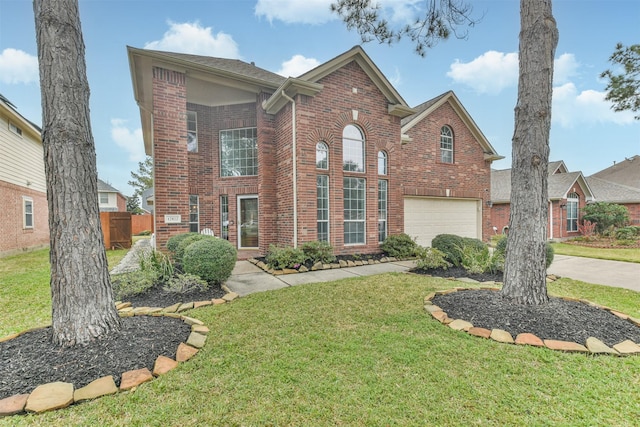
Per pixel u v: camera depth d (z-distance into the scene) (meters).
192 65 7.77
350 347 3.23
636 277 6.98
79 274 3.08
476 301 4.46
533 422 2.13
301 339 3.44
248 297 5.12
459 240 7.95
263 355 3.07
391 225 9.88
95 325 3.13
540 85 4.22
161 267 5.89
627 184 23.97
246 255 9.59
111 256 10.57
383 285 5.89
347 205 9.08
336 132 8.73
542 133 4.24
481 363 2.91
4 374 2.55
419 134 11.48
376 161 9.47
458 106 12.29
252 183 9.89
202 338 3.42
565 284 6.21
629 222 17.72
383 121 9.65
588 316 3.90
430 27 5.76
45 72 3.04
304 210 8.19
